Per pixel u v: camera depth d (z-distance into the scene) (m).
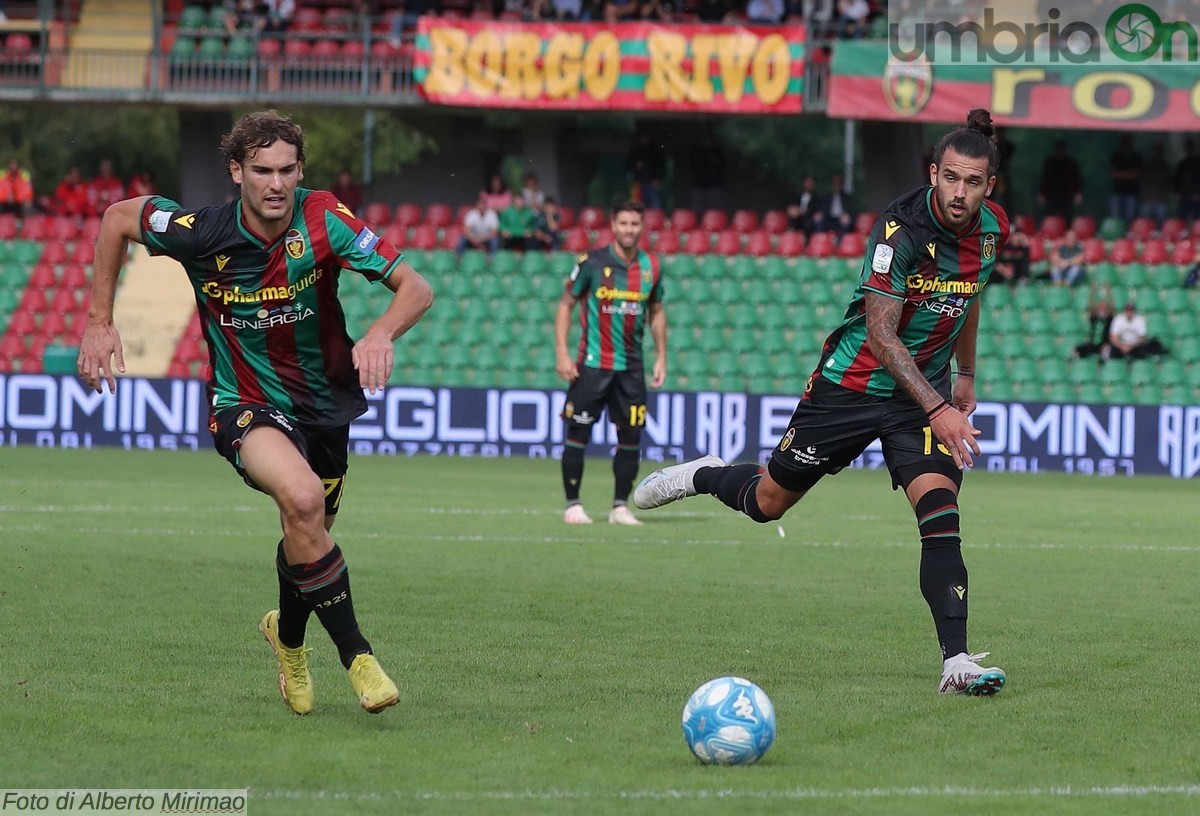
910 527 46.50
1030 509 54.84
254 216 17.97
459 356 89.31
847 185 121.75
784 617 27.53
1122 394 85.00
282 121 17.55
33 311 94.06
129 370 91.25
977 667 20.03
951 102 83.50
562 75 88.00
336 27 99.25
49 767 15.64
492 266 91.69
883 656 23.45
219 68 93.81
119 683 20.34
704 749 16.00
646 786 15.02
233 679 20.81
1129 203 95.31
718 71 87.00
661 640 24.70
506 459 78.75
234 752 16.42
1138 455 76.81
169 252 18.27
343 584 17.69
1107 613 28.86
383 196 104.81
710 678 21.30
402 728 17.81
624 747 16.89
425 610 27.78
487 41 88.38
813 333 89.38
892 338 20.61
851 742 17.30
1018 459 78.06
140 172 162.38
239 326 18.45
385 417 81.69
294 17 99.31
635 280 45.50
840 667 22.45
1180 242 91.38
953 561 20.84
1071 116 82.94
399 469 69.69
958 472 21.53
